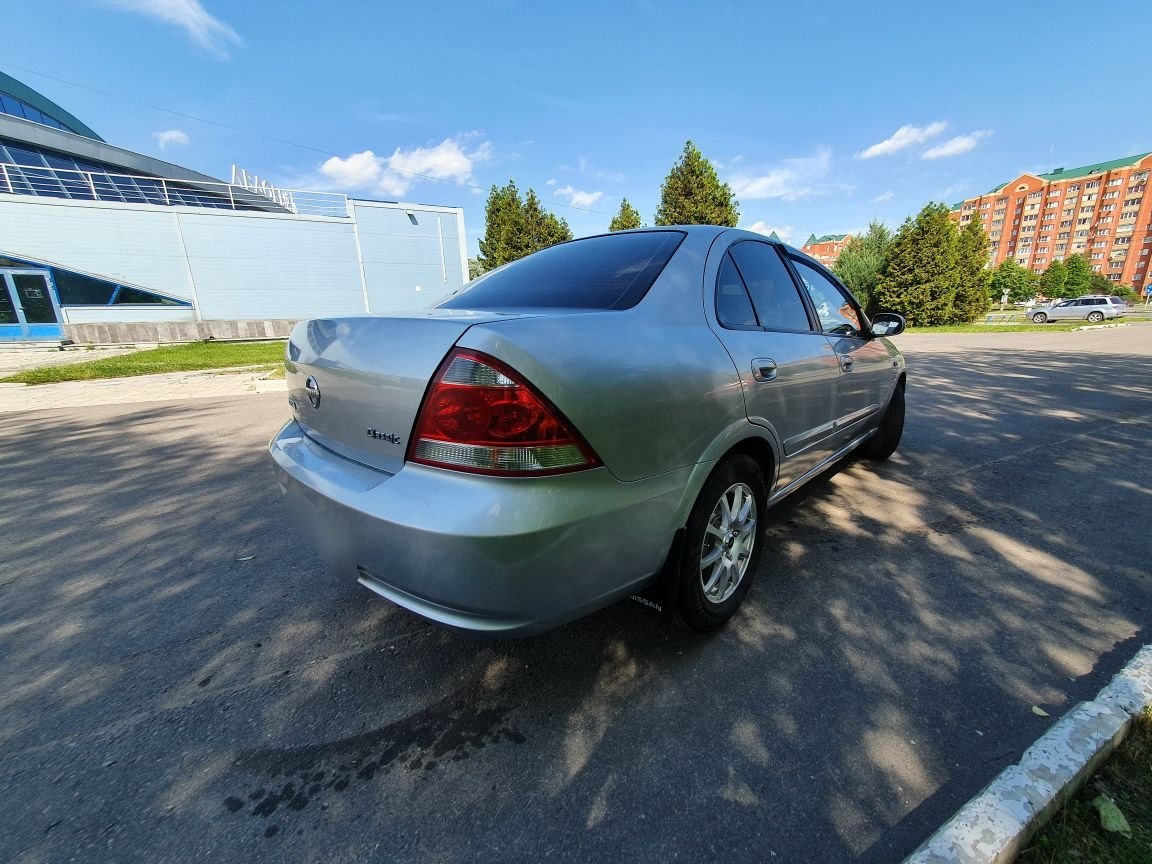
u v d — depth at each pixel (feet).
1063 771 4.41
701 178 61.26
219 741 5.36
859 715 5.49
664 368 5.45
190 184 80.02
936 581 8.02
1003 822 3.99
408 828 4.43
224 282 66.08
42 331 60.23
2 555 9.41
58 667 6.49
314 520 5.58
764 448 7.30
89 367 35.01
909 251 82.89
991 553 8.86
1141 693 5.20
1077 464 13.39
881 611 7.30
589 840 4.30
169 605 7.80
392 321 5.14
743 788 4.71
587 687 6.01
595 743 5.24
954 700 5.66
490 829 4.41
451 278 79.46
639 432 5.11
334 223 70.33
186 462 14.80
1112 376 28.40
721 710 5.62
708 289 6.78
